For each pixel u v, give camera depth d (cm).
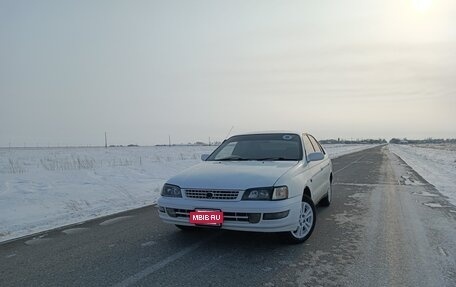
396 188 1039
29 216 675
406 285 342
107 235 535
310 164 581
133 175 1401
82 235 538
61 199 836
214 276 365
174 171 1688
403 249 454
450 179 1286
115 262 412
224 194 430
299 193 461
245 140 637
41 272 384
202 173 483
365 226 577
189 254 438
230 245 473
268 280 355
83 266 400
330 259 416
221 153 618
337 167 1880
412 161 2456
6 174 1316
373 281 352
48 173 1363
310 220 502
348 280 354
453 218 635
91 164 1822
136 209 757
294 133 633
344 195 910
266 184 429
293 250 450
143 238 515
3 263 414
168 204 459
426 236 515
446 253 437
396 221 612
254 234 526
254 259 417
